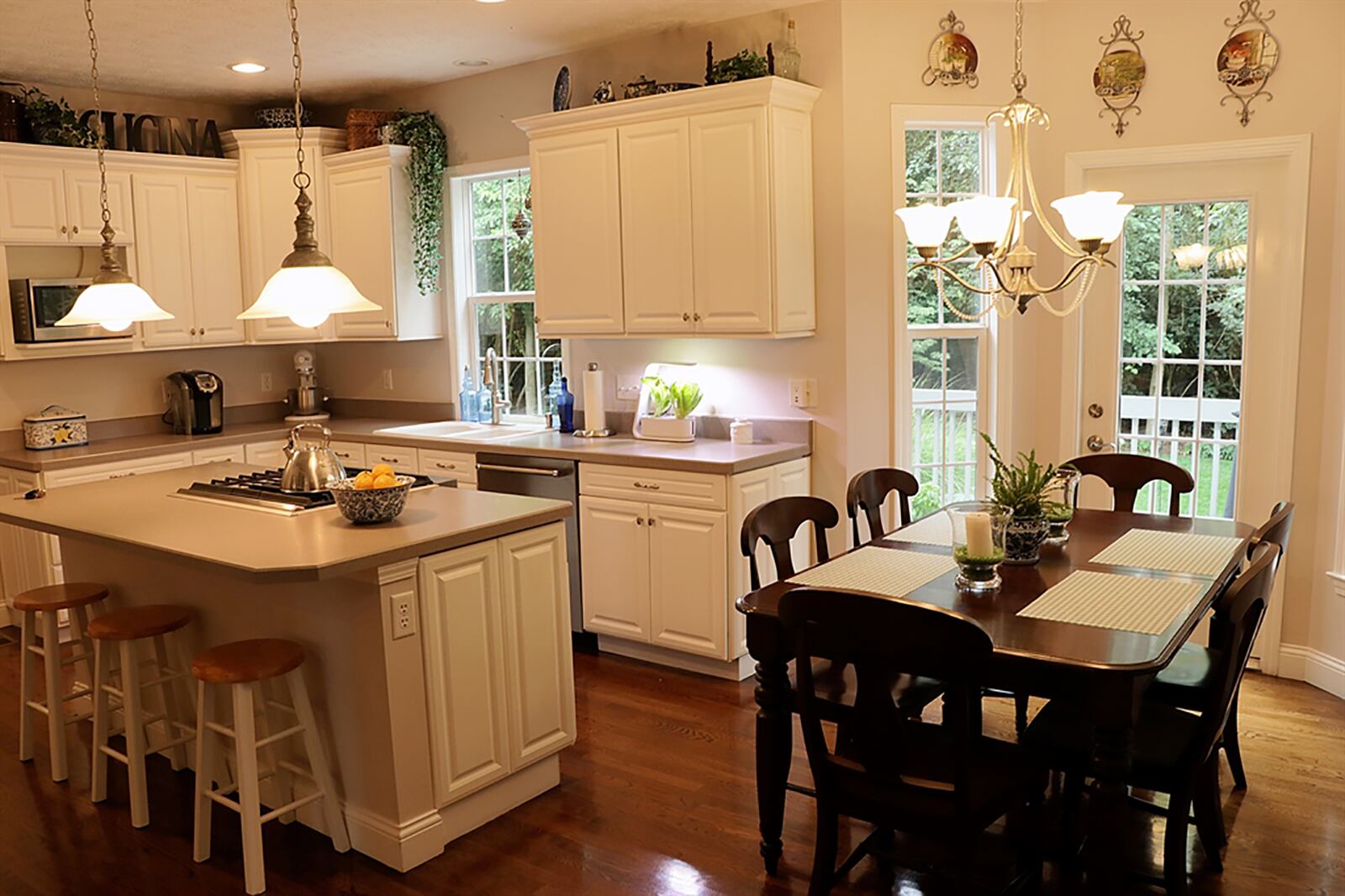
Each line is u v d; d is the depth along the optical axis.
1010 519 2.80
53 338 4.85
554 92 4.82
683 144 4.22
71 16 3.99
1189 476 3.60
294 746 3.12
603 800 3.24
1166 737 2.54
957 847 2.20
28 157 4.73
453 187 5.49
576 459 4.43
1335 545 3.92
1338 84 3.80
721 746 3.60
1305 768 3.32
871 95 4.20
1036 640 2.24
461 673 2.99
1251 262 4.10
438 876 2.83
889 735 2.21
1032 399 4.52
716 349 4.67
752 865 2.84
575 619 4.59
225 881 2.84
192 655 3.42
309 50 4.64
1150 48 4.12
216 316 5.44
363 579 2.80
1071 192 4.34
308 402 6.04
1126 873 2.50
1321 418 3.97
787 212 4.13
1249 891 2.65
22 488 4.80
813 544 4.47
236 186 5.49
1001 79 4.31
